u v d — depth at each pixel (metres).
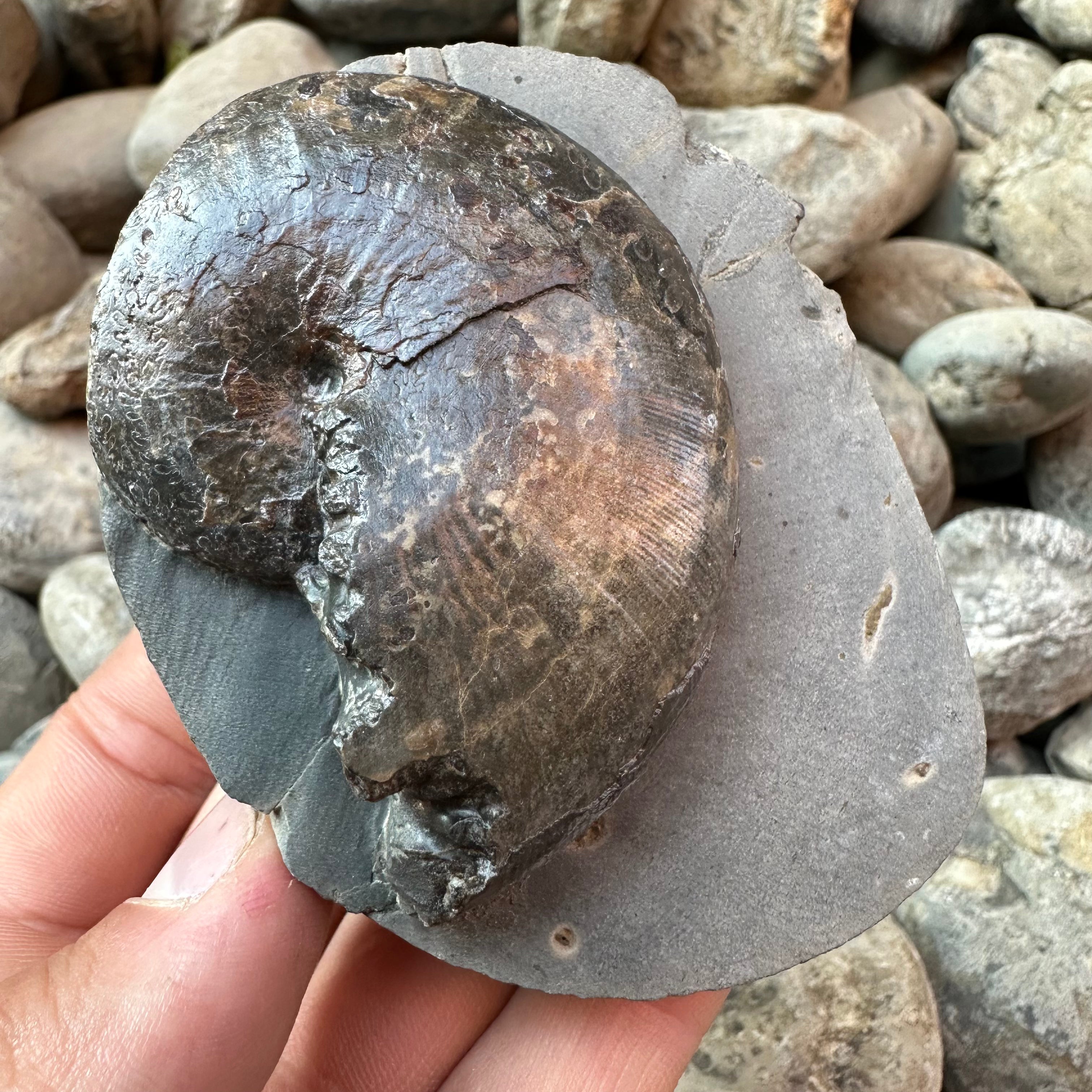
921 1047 0.15
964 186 0.22
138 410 0.11
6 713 0.21
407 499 0.11
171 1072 0.11
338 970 0.15
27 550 0.21
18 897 0.15
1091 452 0.20
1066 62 0.23
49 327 0.21
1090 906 0.16
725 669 0.13
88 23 0.24
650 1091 0.13
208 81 0.22
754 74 0.22
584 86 0.14
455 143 0.11
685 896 0.12
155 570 0.12
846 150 0.20
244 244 0.11
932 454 0.19
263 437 0.11
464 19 0.22
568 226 0.11
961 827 0.13
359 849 0.12
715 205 0.14
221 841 0.13
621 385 0.11
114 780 0.15
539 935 0.13
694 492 0.11
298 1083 0.14
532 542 0.11
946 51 0.24
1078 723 0.19
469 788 0.11
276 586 0.12
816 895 0.12
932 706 0.13
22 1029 0.11
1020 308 0.20
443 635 0.10
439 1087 0.14
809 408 0.13
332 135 0.11
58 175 0.24
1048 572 0.18
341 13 0.22
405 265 0.11
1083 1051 0.15
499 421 0.11
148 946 0.11
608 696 0.11
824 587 0.13
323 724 0.12
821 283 0.13
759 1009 0.15
